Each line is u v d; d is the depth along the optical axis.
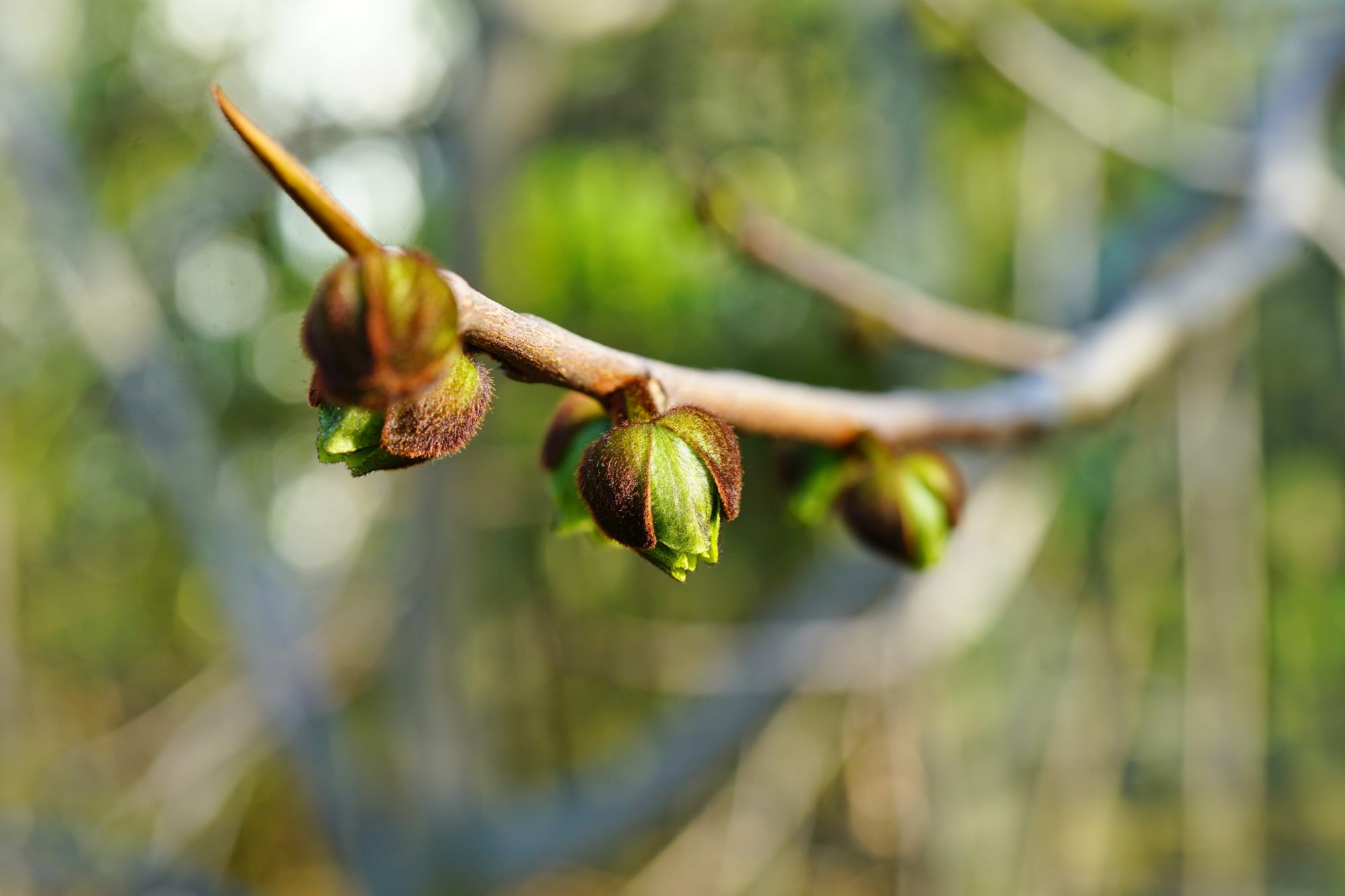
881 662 0.33
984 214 0.41
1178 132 0.30
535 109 0.36
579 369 0.12
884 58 0.36
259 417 0.54
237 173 0.43
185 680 0.64
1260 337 0.49
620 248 0.52
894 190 0.36
